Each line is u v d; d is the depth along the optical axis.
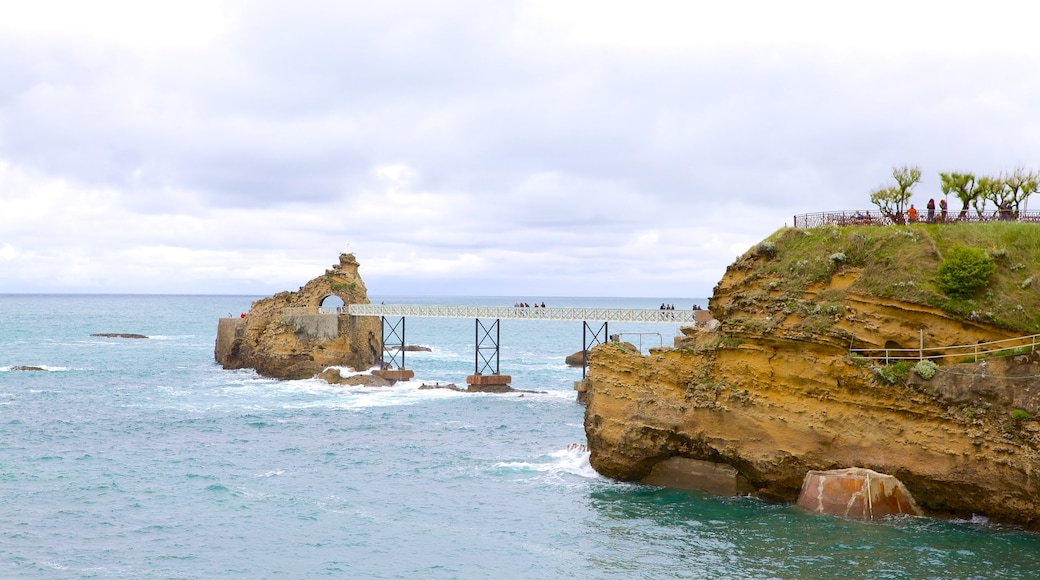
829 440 42.28
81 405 83.00
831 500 41.97
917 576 35.22
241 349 115.31
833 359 42.34
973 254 41.12
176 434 68.06
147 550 40.34
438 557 39.59
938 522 40.56
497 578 37.09
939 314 40.97
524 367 123.62
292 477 53.91
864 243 44.44
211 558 39.47
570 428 70.62
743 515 43.44
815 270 44.75
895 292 41.88
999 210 46.16
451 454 60.38
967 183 48.78
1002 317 40.00
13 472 54.00
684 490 48.56
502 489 50.53
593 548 40.19
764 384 44.41
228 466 56.81
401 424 72.81
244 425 72.38
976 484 38.78
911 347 41.38
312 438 66.69
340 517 45.47
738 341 45.62
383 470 55.69
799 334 43.22
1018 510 38.41
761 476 44.66
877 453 41.22
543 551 40.09
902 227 44.75
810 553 37.94
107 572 37.59
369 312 103.75
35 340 170.50
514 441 65.06
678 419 46.91
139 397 89.19
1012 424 37.81
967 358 40.00
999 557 36.69
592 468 53.91
